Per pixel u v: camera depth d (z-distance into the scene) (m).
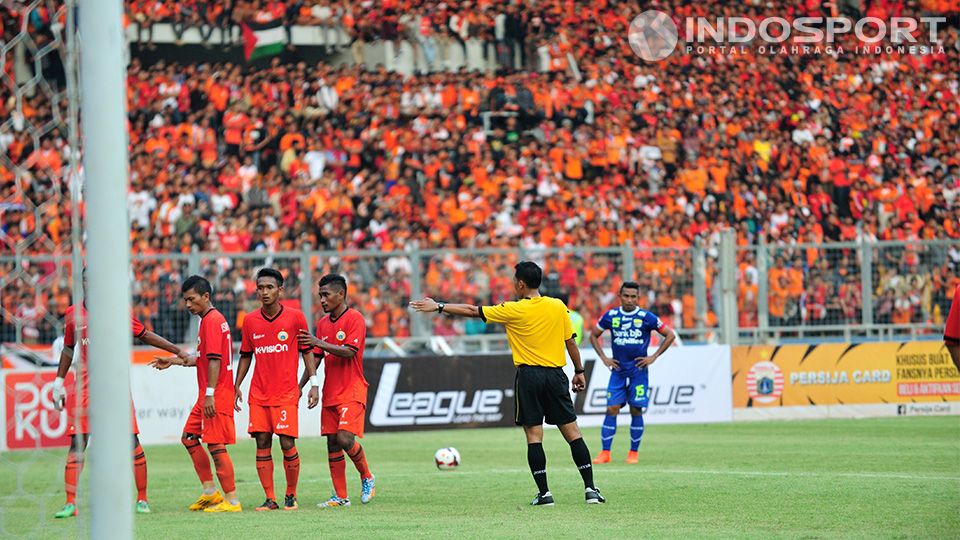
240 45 80.56
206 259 52.19
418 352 55.44
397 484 34.69
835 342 57.94
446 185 76.38
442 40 84.56
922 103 88.12
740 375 56.78
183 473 40.19
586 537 23.86
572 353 29.47
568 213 75.19
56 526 27.05
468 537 24.09
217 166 73.69
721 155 81.88
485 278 55.97
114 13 14.07
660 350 39.91
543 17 86.25
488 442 48.44
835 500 29.02
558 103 82.75
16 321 30.30
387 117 79.12
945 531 24.08
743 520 26.00
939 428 51.06
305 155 75.81
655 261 56.88
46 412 46.66
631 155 81.12
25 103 68.50
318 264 53.81
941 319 59.53
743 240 76.19
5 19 69.19
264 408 29.58
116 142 14.07
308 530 25.53
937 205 81.56
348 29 82.88
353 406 30.08
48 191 64.94
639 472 36.38
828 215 79.56
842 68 88.19
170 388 51.12
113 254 14.05
